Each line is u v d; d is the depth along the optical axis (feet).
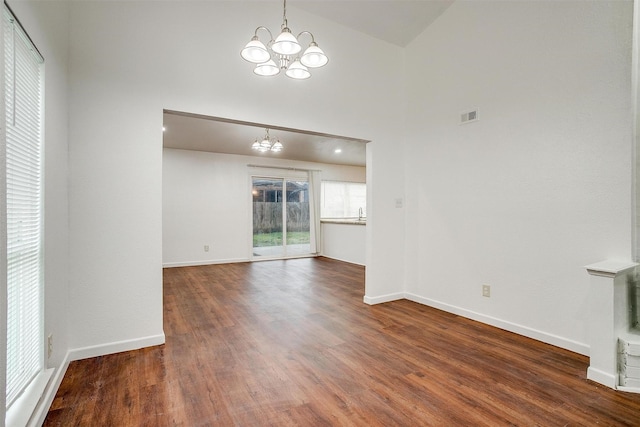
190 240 20.68
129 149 8.11
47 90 5.84
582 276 7.91
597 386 6.48
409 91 12.96
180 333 9.30
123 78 8.04
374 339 8.93
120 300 8.02
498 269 9.76
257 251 23.24
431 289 12.00
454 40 11.07
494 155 9.85
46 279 5.76
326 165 26.14
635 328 7.00
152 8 8.40
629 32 7.08
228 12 9.41
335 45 11.46
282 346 8.45
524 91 9.05
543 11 8.61
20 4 4.58
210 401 5.98
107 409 5.73
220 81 9.26
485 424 5.33
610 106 7.39
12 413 4.58
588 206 7.79
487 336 9.11
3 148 3.76
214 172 21.40
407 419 5.47
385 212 12.61
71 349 7.50
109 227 7.88
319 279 16.83
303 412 5.67
